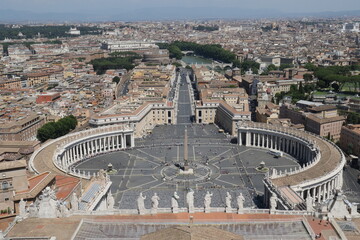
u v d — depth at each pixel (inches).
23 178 5531.5
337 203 4638.3
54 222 4527.6
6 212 5378.9
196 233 3668.8
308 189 6889.8
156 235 3777.1
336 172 7352.4
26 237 4067.4
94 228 4473.4
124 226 4520.2
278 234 4281.5
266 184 6771.7
